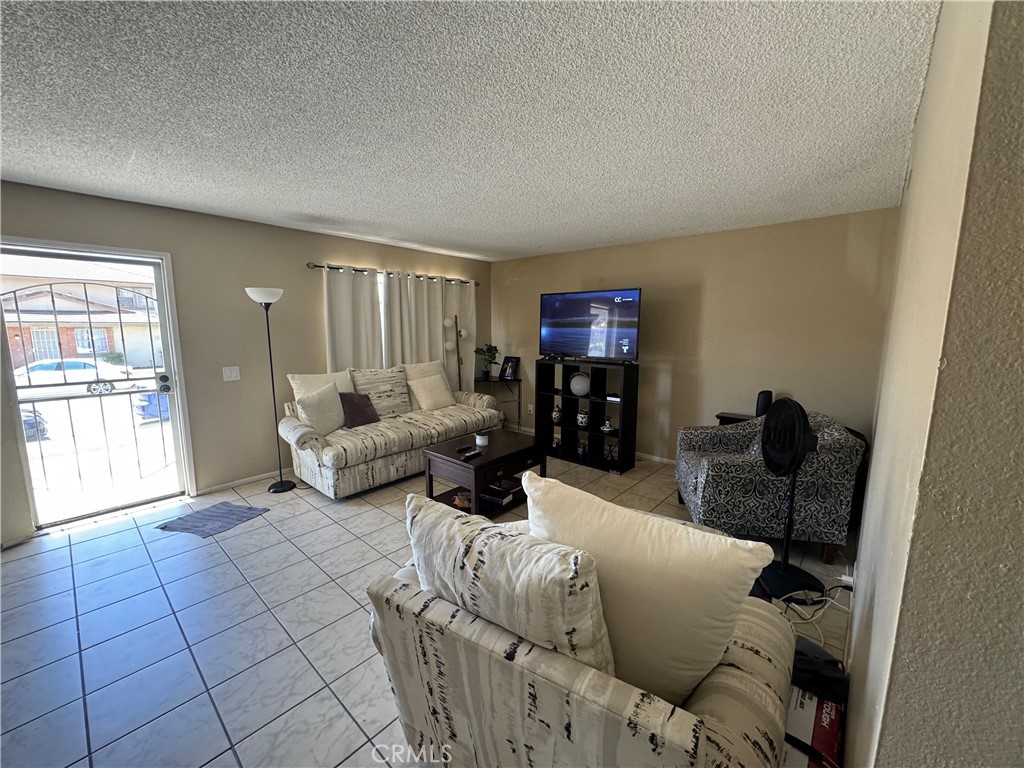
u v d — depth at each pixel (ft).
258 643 6.00
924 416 1.66
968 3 1.84
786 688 3.34
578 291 15.15
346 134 6.11
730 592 2.86
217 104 5.27
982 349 1.40
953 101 2.09
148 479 10.66
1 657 5.77
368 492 11.50
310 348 12.99
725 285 12.37
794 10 3.63
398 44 4.14
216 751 4.50
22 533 8.79
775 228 11.42
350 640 6.06
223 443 11.41
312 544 8.71
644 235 12.92
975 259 1.38
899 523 2.12
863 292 10.36
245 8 3.62
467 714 3.45
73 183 8.20
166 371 10.63
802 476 7.88
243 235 11.33
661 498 11.16
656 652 3.03
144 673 5.49
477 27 3.88
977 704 1.55
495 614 3.16
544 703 2.88
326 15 3.71
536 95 5.06
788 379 11.56
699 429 10.53
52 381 9.27
